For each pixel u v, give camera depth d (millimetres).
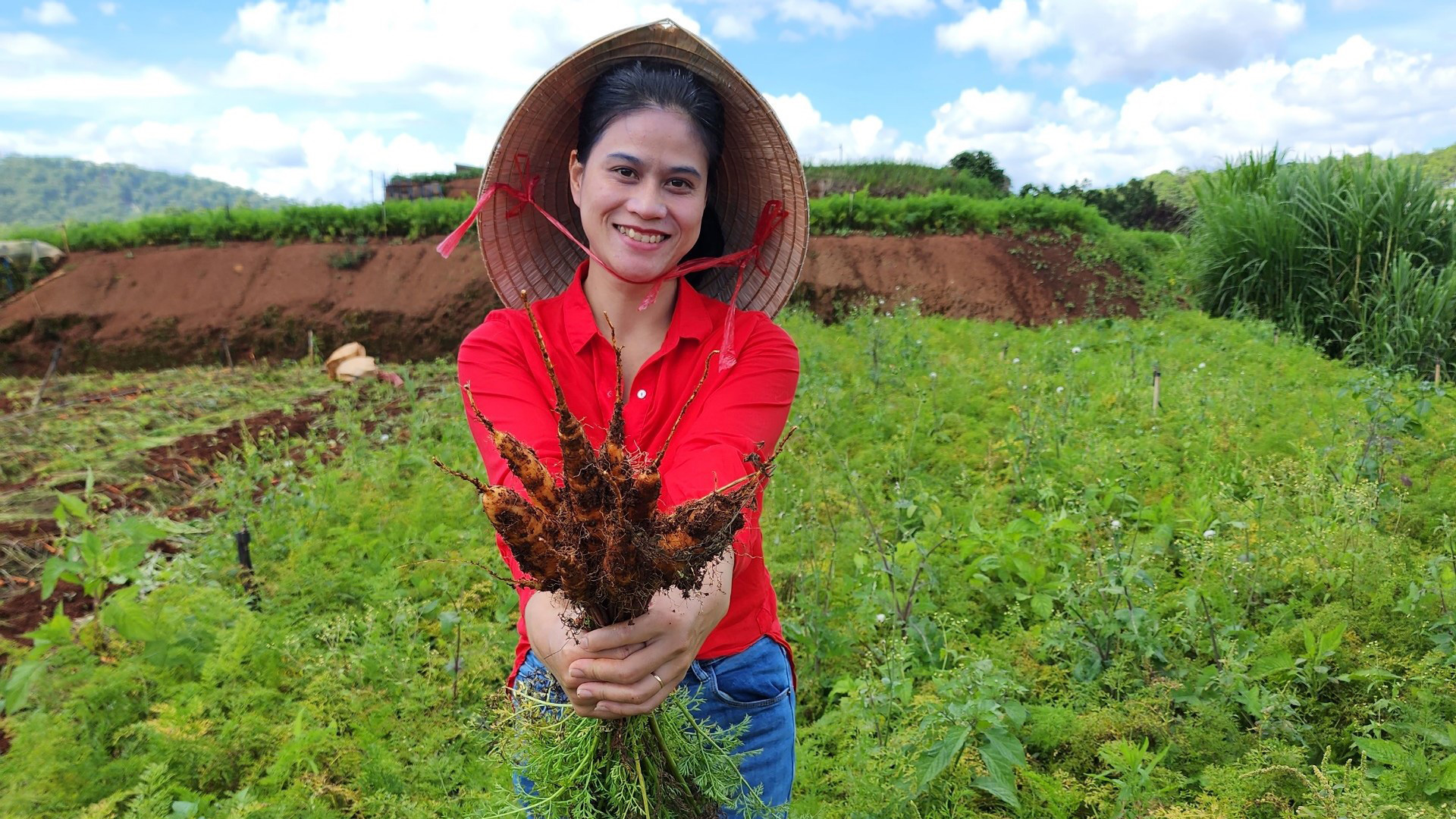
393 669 4059
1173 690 3670
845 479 5910
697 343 1977
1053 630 4109
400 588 4891
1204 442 6750
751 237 2246
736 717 1925
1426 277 11078
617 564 1426
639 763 1669
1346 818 2664
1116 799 3205
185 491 7352
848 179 20656
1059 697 3834
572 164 2047
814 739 3535
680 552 1459
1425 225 11938
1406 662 3652
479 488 1417
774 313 2229
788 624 4164
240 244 16266
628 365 1997
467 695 3979
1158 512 5402
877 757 3072
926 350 10055
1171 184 24688
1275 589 4465
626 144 1809
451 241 2141
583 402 1960
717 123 1912
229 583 5148
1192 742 3385
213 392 11188
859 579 4496
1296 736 3359
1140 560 4367
